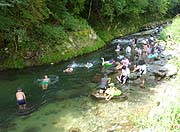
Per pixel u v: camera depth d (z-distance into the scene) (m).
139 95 17.42
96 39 31.41
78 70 22.88
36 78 20.98
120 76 20.02
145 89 18.36
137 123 12.92
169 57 25.84
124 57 26.86
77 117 14.92
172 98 12.98
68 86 19.44
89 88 19.05
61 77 21.22
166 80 19.72
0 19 21.44
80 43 28.56
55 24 28.06
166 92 15.90
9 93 18.31
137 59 26.06
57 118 14.91
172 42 30.98
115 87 18.48
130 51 28.88
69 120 14.64
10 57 23.50
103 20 37.88
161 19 58.66
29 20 24.36
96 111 15.50
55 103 16.78
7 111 15.91
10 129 13.91
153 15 55.06
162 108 12.33
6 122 14.67
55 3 28.19
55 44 26.02
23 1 22.19
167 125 10.82
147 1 47.31
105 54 28.41
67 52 26.44
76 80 20.59
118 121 14.07
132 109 15.41
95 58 26.77
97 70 22.84
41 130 13.73
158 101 14.76
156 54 26.17
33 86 19.47
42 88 19.09
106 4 36.12
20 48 24.09
